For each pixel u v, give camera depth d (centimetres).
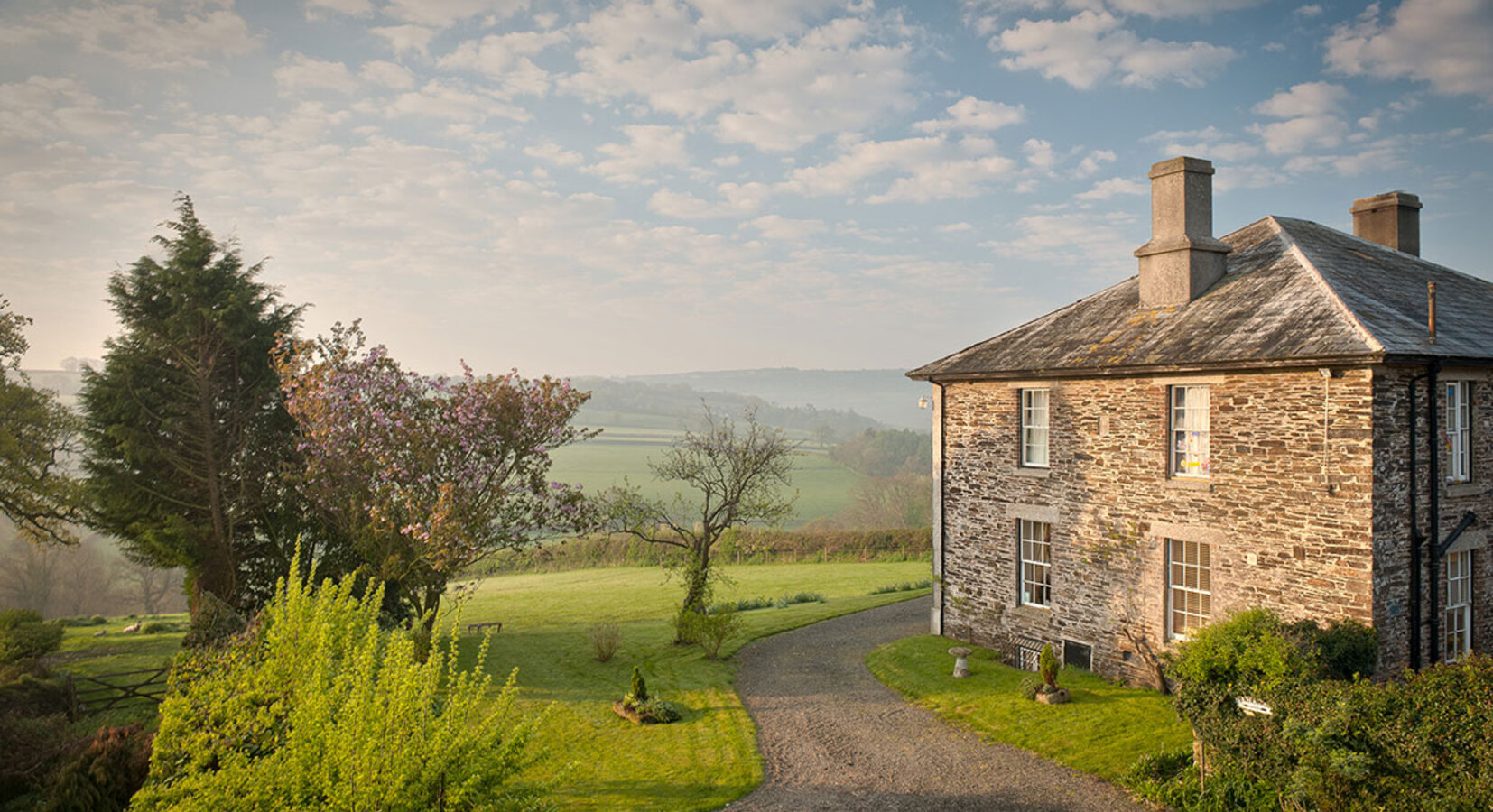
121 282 2330
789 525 6031
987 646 2006
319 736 805
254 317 2381
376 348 2119
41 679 1831
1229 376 1482
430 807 815
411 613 2425
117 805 1126
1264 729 1069
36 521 2509
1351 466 1309
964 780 1291
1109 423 1702
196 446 2298
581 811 1220
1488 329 1541
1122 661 1678
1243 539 1461
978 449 2022
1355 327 1328
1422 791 902
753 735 1538
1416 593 1341
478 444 2073
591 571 4297
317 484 2080
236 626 1956
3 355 2439
